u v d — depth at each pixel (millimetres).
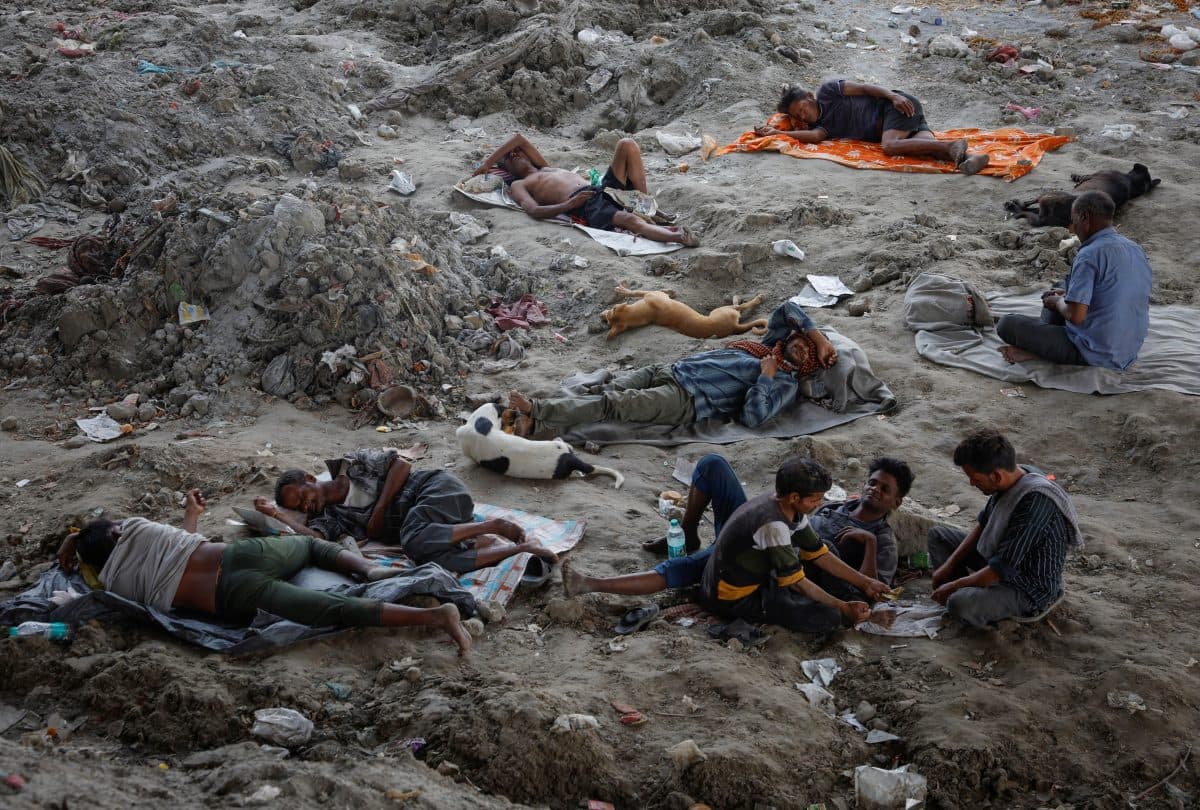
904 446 6305
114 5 15148
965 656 4562
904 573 5238
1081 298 6711
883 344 7512
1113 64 12312
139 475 6020
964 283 7660
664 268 8773
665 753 3908
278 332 7344
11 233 9945
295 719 4023
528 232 9531
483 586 4996
